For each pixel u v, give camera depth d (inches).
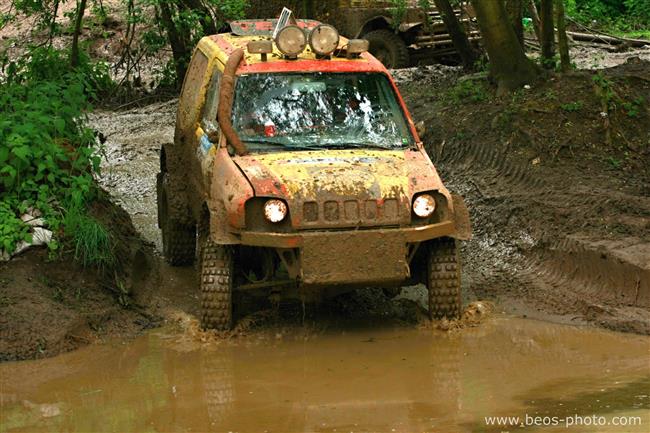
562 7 583.8
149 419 273.6
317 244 323.9
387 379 301.1
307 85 371.2
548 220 420.8
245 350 332.8
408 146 365.1
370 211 329.1
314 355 326.0
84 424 271.0
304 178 333.4
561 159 493.0
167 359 325.7
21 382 306.8
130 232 436.5
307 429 261.7
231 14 738.2
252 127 361.4
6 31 994.1
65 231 376.5
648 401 271.4
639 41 1075.9
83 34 1014.4
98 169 401.4
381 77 378.3
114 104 852.6
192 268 425.4
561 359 314.8
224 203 336.8
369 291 393.7
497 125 526.9
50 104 419.5
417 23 904.9
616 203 427.5
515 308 369.4
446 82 676.7
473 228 446.0
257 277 369.7
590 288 375.6
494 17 565.9
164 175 442.6
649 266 357.7
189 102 423.5
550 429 252.1
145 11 959.0
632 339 332.8
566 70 584.7
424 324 353.1
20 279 356.2
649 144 502.9
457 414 268.7
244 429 263.6
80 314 347.9
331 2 925.8
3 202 376.5
